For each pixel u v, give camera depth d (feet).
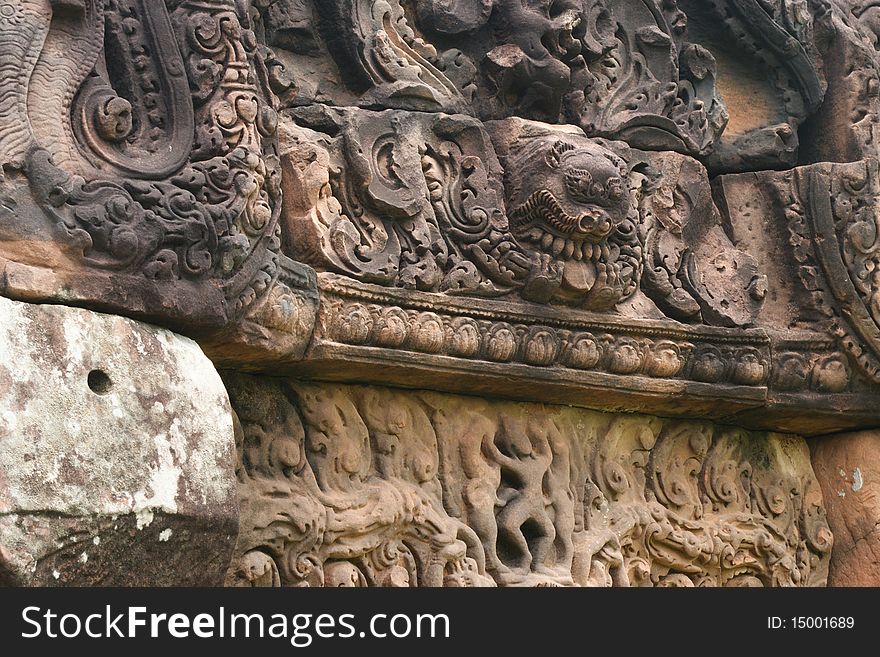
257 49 16.25
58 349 13.52
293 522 16.55
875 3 22.47
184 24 15.51
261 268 15.71
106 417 13.62
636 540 20.25
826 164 21.09
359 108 17.80
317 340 16.72
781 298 21.20
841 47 21.79
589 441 20.07
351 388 17.92
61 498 13.10
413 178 17.75
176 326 14.84
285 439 16.99
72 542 13.17
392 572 17.48
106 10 15.05
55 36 14.46
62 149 14.16
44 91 14.21
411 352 17.54
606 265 18.78
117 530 13.50
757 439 21.88
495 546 18.51
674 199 20.31
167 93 15.21
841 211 20.95
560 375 18.79
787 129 21.40
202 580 14.44
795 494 21.95
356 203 17.42
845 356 21.06
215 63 15.56
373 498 17.43
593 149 18.67
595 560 19.54
